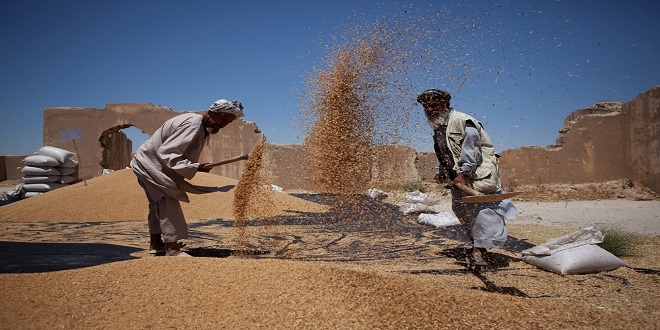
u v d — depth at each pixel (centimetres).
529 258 453
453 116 448
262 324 254
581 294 351
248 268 332
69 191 916
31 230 692
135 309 269
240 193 471
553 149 1623
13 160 2534
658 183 1343
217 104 446
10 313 259
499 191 446
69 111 1925
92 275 322
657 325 275
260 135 472
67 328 245
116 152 2361
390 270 425
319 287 302
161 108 1917
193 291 292
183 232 445
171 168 425
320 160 454
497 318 278
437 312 281
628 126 1508
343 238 602
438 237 614
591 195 1387
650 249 522
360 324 260
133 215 836
